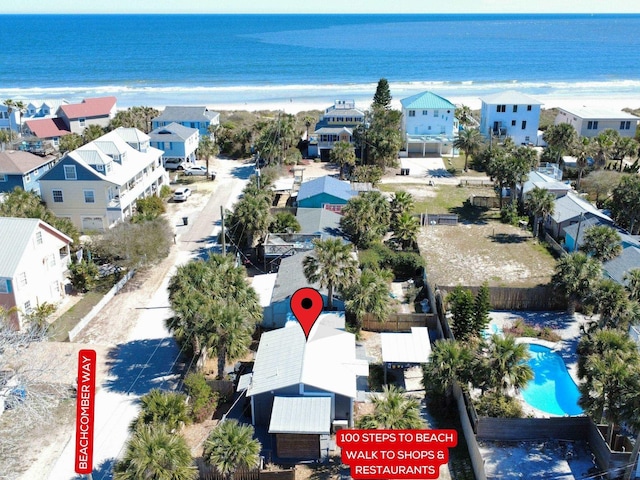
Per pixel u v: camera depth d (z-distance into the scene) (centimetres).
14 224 4191
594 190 6944
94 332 4138
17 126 10688
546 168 7588
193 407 3203
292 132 8731
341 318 3897
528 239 5869
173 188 7531
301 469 2898
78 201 5878
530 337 4056
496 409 3153
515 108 9375
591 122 8956
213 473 2745
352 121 9156
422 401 3441
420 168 8469
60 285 4625
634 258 4581
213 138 9275
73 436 3109
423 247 5647
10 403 3238
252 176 7225
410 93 16112
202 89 17275
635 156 8206
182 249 5600
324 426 2884
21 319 4041
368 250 5072
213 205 6894
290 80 19100
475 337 3838
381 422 2777
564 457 2961
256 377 3228
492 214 6600
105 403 3366
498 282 4900
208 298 3466
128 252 4809
